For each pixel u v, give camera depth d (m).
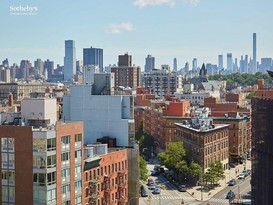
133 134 133.12
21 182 92.31
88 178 106.25
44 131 90.75
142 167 163.50
